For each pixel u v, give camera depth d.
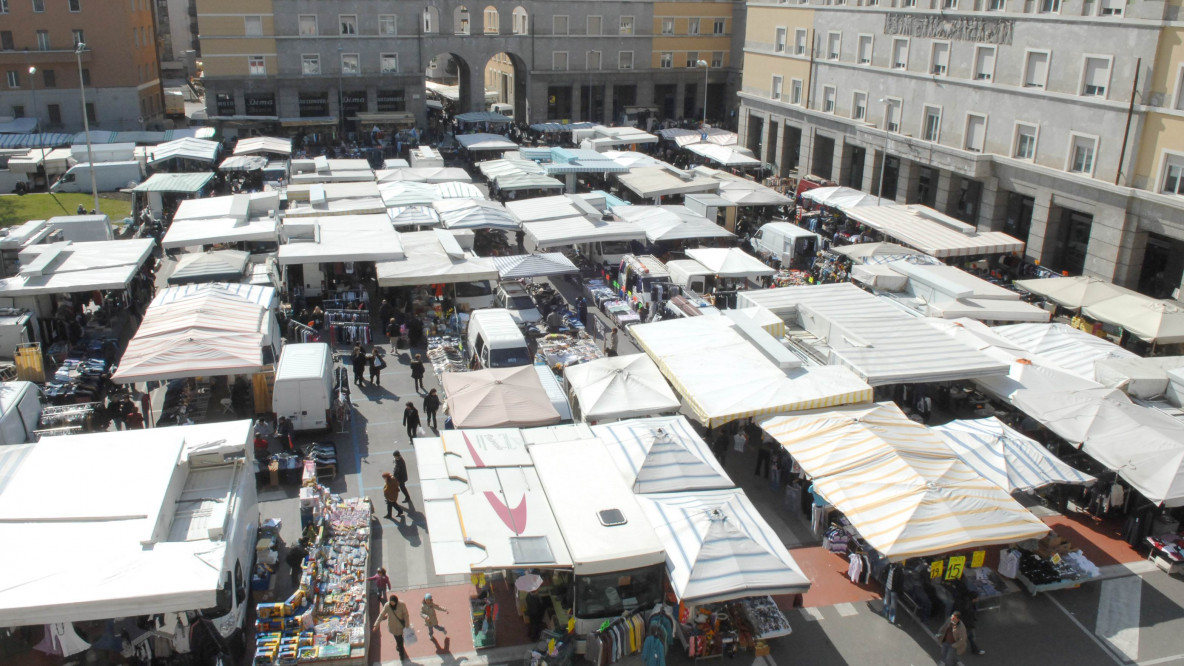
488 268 37.31
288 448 26.20
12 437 24.64
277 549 21.39
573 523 19.16
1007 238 42.56
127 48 74.62
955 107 49.16
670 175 55.72
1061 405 25.36
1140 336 32.19
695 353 28.06
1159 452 22.78
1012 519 19.86
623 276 41.06
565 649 18.17
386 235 40.59
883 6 55.12
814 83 63.41
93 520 17.97
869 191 57.97
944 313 33.72
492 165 59.78
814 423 23.81
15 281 33.50
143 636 17.53
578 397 26.41
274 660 17.64
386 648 18.89
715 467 22.03
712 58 91.75
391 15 78.12
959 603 19.48
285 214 45.59
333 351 34.47
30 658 17.73
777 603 20.16
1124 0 38.88
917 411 29.06
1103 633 19.75
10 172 57.78
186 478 20.16
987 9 46.72
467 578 21.28
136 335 28.69
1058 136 42.59
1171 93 36.97
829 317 30.70
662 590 19.09
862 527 19.81
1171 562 21.81
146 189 51.00
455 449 22.42
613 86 88.69
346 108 79.50
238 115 76.38
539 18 83.62
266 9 74.31
